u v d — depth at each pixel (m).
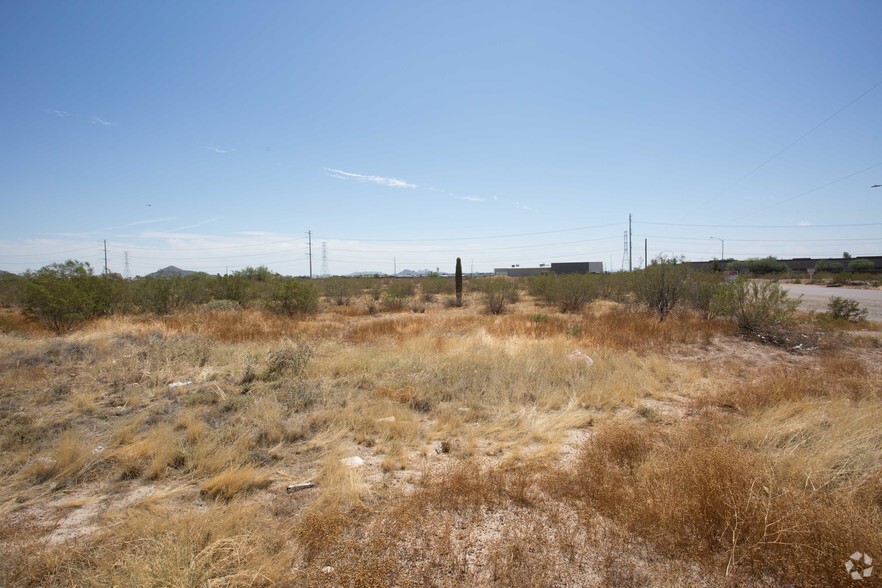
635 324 13.47
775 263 56.19
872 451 4.27
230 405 5.89
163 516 3.37
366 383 7.24
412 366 8.07
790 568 2.71
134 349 9.05
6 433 4.93
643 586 2.64
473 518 3.34
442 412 5.89
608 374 7.61
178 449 4.50
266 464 4.41
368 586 2.55
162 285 17.81
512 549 2.92
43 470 4.14
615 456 4.37
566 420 5.68
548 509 3.47
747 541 2.95
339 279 31.17
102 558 2.82
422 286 32.38
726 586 2.65
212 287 22.86
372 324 14.14
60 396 6.33
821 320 13.34
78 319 13.12
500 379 7.23
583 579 2.71
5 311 18.91
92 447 4.62
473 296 27.78
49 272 13.37
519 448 4.82
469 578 2.69
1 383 6.76
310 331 12.79
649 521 3.16
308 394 6.33
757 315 12.73
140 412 5.72
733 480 3.48
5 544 3.04
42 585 2.63
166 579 2.54
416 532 3.14
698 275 17.53
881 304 21.67
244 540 2.95
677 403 6.57
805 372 7.96
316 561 2.81
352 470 4.08
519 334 12.00
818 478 3.82
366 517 3.39
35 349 8.62
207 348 9.41
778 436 4.78
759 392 6.35
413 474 4.20
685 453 4.09
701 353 10.41
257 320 15.53
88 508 3.62
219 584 2.58
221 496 3.73
